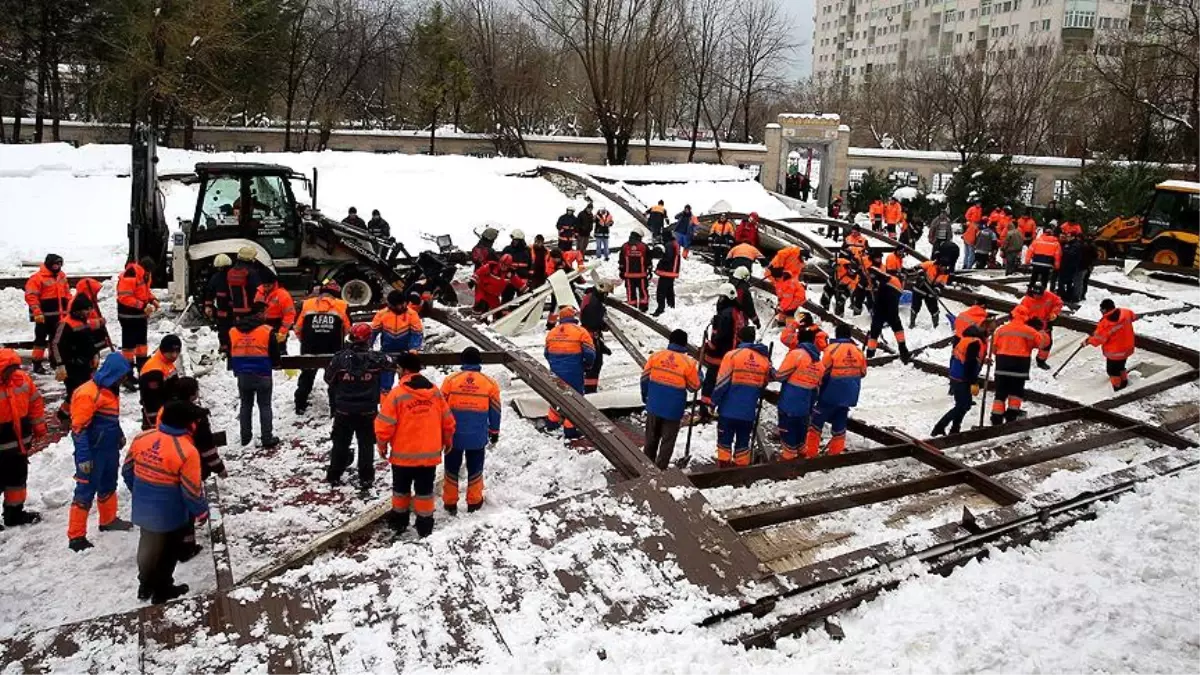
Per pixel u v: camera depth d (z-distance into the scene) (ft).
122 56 97.09
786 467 24.94
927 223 114.83
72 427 21.01
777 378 28.12
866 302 53.57
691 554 19.51
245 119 136.56
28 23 101.19
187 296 43.60
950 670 16.53
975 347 30.96
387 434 21.30
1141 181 96.12
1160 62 111.55
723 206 80.79
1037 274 55.57
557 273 43.52
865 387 39.06
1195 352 40.78
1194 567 21.30
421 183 84.84
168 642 15.52
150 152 45.29
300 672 15.05
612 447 24.81
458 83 144.05
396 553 18.61
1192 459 28.12
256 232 44.50
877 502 24.53
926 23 291.79
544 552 19.07
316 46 145.28
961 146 150.61
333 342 30.91
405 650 15.84
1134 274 67.82
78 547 21.13
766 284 52.80
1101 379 41.06
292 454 27.99
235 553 21.48
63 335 29.27
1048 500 23.66
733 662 16.31
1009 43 225.15
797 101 244.01
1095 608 19.16
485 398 23.40
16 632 17.83
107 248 63.46
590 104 145.07
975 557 21.35
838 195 106.32
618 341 41.14
